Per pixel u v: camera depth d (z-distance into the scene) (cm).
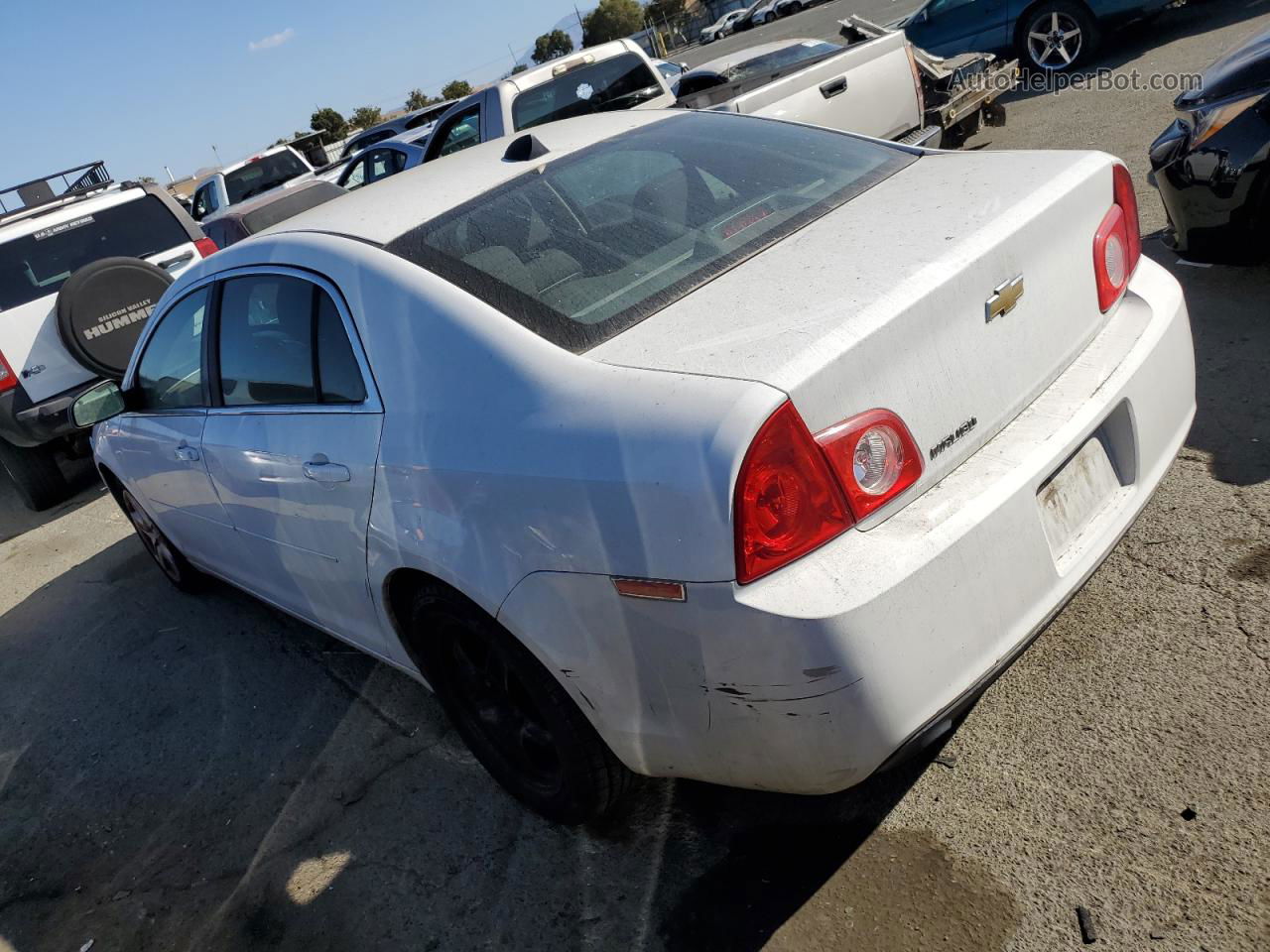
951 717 195
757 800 256
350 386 260
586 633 207
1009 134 883
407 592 268
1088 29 1035
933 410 197
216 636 434
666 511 183
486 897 251
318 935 255
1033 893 209
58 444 686
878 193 258
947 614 186
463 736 285
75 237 691
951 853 224
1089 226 239
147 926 276
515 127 783
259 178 1373
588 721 228
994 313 209
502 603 220
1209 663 252
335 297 261
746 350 190
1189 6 1198
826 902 221
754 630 180
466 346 226
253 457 304
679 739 207
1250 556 284
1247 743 227
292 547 308
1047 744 244
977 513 192
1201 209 421
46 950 278
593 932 232
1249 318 415
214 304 323
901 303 193
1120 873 207
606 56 833
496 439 213
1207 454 337
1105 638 271
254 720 362
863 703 180
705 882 236
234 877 286
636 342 208
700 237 245
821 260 220
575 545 199
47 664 455
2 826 342
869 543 184
